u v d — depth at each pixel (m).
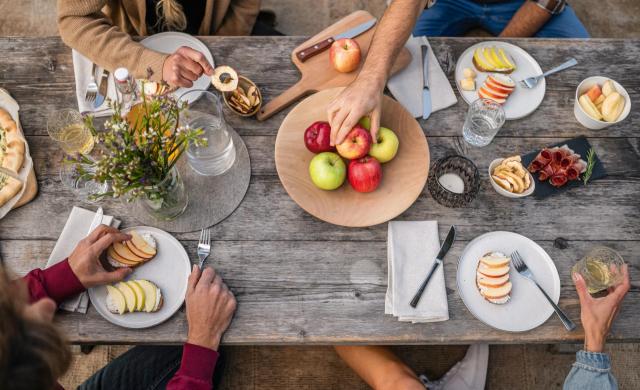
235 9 1.90
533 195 1.45
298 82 1.54
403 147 1.44
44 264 1.33
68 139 1.38
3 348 0.69
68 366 0.84
